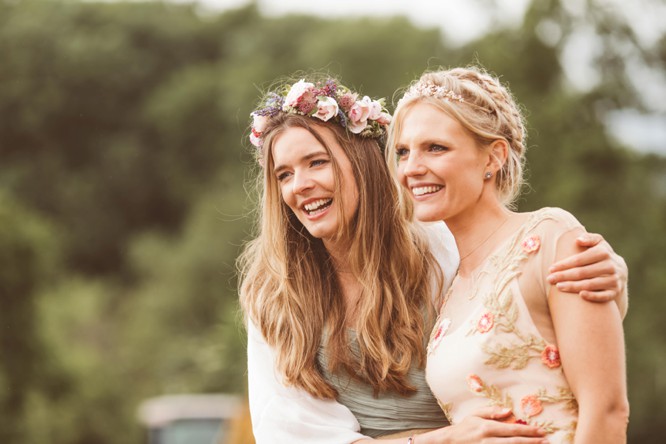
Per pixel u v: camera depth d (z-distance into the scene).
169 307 33.31
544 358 3.27
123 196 48.97
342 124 3.88
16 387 20.50
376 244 3.86
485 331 3.32
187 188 47.94
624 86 21.20
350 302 3.91
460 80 3.51
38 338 20.77
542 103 20.19
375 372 3.80
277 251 3.94
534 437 3.24
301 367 3.83
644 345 18.02
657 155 20.66
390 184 3.91
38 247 20.41
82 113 50.25
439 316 3.55
